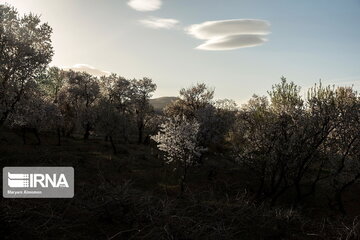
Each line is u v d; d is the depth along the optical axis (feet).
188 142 93.56
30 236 36.81
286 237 49.70
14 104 103.55
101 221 44.16
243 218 52.70
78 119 211.41
